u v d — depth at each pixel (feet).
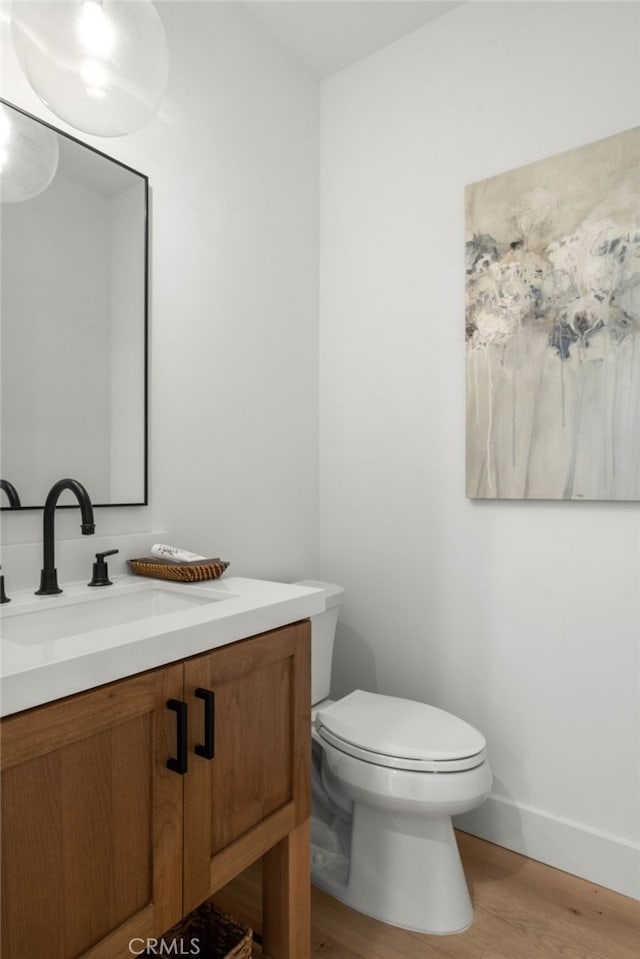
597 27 5.46
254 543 6.35
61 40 2.99
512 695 5.91
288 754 4.09
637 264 5.13
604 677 5.39
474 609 6.18
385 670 6.82
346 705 5.59
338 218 7.31
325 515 7.37
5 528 4.18
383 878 4.93
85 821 2.75
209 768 3.40
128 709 2.93
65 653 2.71
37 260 4.38
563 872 5.50
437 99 6.48
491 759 6.02
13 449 4.24
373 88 7.01
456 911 4.78
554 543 5.67
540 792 5.72
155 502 5.27
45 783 2.59
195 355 5.67
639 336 5.11
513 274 5.81
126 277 5.01
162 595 4.66
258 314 6.44
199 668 3.34
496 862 5.64
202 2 5.80
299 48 6.88
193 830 3.29
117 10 3.05
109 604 4.32
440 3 6.26
